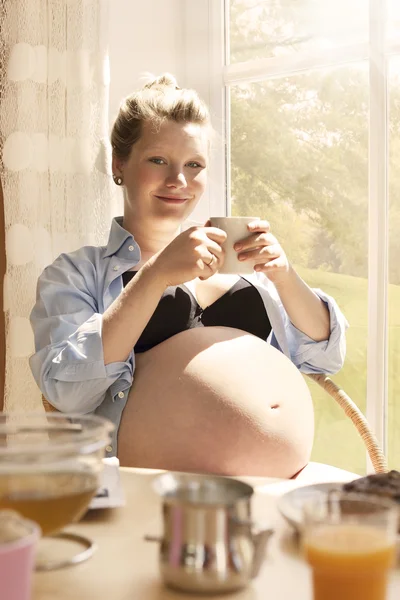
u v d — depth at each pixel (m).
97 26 2.04
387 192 2.01
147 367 1.52
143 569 0.72
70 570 0.72
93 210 2.06
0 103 2.04
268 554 0.76
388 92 1.98
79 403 1.53
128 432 1.47
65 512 0.70
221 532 0.67
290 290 1.73
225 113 2.29
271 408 1.44
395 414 2.02
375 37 1.98
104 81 2.05
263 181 2.22
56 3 2.02
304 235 2.15
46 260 2.06
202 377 1.42
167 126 1.76
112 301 1.71
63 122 2.05
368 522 0.62
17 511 0.68
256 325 1.75
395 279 2.00
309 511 0.65
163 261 1.52
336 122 2.08
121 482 1.01
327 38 2.08
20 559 0.55
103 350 1.50
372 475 0.85
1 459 0.70
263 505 0.92
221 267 1.54
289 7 2.14
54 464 0.71
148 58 2.27
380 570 0.60
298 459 1.45
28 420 0.87
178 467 1.39
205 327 1.59
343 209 2.08
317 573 0.62
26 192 2.03
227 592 0.67
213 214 2.30
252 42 2.22
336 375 2.11
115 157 1.88
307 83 2.12
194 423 1.39
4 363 2.19
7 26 2.02
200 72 2.29
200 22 2.28
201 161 1.81
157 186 1.77
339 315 1.82
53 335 1.59
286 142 2.17
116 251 1.77
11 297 2.04
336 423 2.11
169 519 0.68
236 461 1.37
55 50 2.04
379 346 2.03
